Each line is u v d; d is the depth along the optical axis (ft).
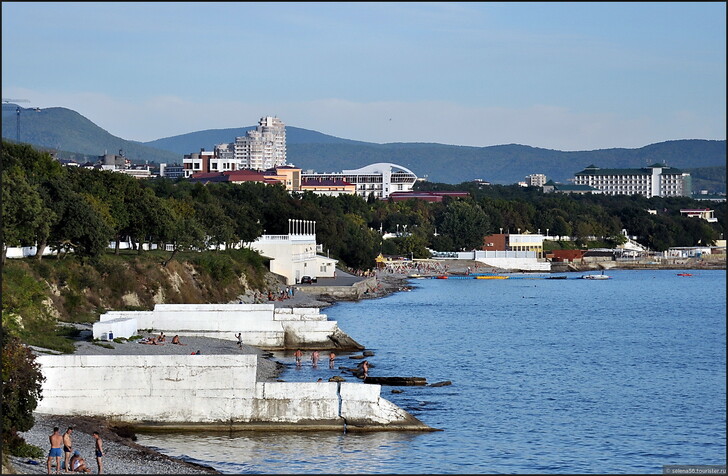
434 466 451.12
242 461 444.14
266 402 505.66
